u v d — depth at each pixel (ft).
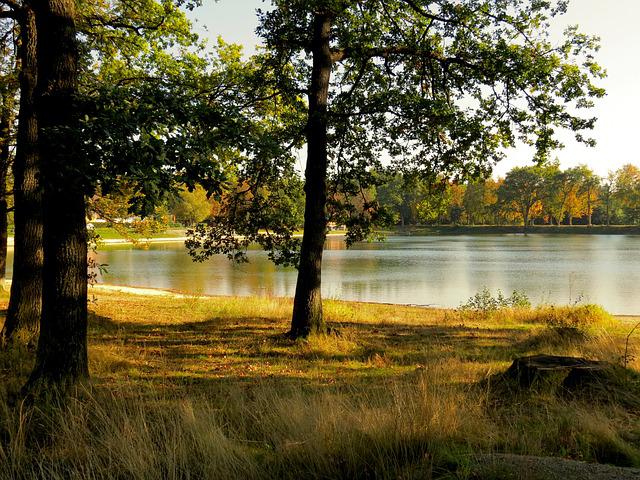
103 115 15.56
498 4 33.76
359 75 37.09
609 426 13.37
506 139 37.11
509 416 15.23
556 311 45.50
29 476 11.62
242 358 27.12
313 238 32.45
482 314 47.29
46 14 18.34
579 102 33.27
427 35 38.19
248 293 78.33
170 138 15.58
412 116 31.68
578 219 391.04
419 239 271.08
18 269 27.96
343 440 12.37
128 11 39.34
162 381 21.80
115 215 54.70
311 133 32.63
